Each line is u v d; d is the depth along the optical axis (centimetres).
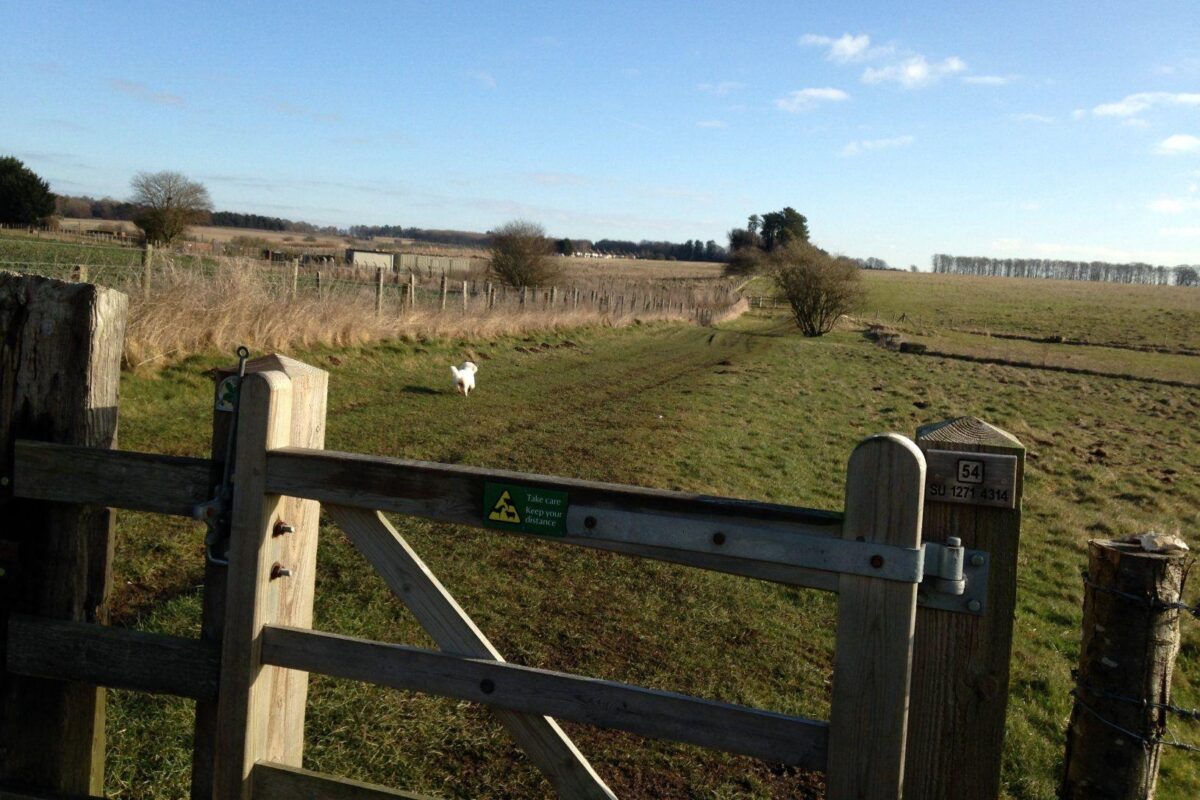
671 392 1905
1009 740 509
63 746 270
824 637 619
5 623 265
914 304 7694
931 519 211
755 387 2202
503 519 227
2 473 262
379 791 237
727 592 675
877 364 3183
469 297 2634
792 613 655
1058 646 689
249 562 243
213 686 250
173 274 1317
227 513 248
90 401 262
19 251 2539
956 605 207
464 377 1469
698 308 5366
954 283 11125
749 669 546
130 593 520
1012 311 7131
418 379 1548
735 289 7581
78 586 266
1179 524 1178
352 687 437
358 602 548
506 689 229
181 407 1021
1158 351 4600
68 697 269
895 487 200
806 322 4675
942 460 208
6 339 260
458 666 234
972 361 3562
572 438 1216
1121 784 256
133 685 257
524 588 629
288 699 267
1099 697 260
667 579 684
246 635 244
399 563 242
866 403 2123
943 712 212
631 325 3756
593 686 223
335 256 6147
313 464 239
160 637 254
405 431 1111
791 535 209
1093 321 6319
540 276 4225
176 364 1174
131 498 254
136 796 333
